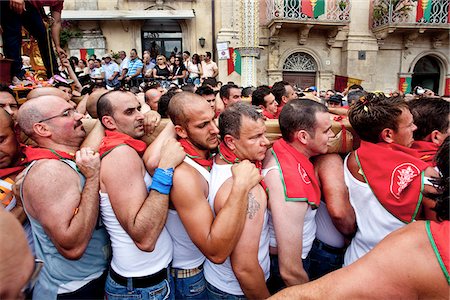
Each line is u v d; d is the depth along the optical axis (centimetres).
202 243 129
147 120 174
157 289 146
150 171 148
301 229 144
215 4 1108
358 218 150
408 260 78
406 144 149
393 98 152
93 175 135
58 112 149
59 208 126
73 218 127
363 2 1207
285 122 156
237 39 1098
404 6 1162
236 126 142
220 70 1098
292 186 143
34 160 136
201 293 160
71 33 1051
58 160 137
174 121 149
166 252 149
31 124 147
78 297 146
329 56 1236
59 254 139
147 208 129
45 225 127
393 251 81
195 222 129
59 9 404
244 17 973
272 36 1178
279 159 152
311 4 1123
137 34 1116
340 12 1165
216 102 382
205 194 143
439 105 164
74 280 144
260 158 147
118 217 135
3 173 151
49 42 392
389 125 144
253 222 133
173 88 411
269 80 1216
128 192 133
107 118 157
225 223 125
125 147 141
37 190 126
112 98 157
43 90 209
